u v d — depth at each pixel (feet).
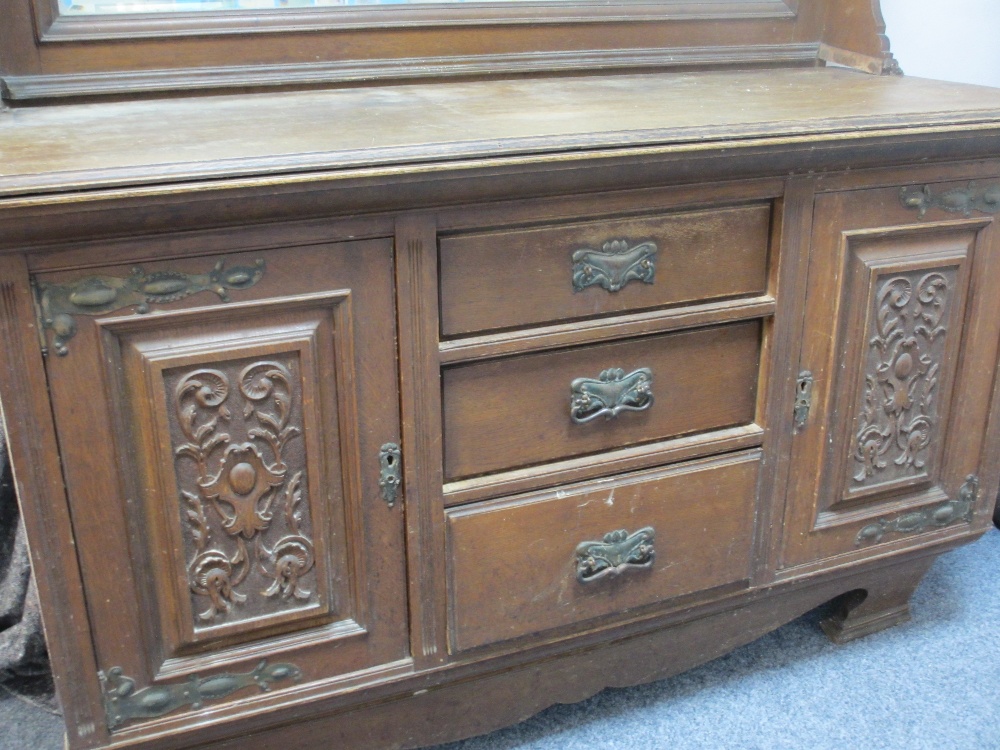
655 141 2.89
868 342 3.59
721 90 3.88
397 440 3.03
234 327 2.74
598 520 3.38
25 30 3.45
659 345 3.31
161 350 2.67
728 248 3.27
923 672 4.13
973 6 4.99
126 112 3.38
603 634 3.60
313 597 3.11
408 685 3.36
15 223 2.32
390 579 3.19
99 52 3.57
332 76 3.89
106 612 2.85
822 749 3.71
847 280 3.47
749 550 3.70
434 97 3.71
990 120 3.30
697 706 3.95
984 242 3.64
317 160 2.57
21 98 3.46
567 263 3.05
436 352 2.96
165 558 2.88
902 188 3.42
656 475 3.43
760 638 4.36
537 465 3.29
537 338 3.08
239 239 2.62
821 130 3.10
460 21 4.01
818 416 3.63
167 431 2.74
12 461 2.60
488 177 2.73
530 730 3.83
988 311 3.76
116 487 2.74
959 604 4.58
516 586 3.34
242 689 3.12
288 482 2.94
